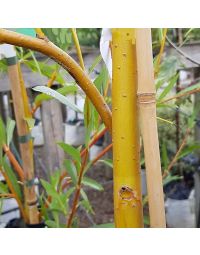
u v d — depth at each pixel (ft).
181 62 1.73
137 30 0.61
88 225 2.93
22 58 1.22
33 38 0.62
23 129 1.20
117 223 0.67
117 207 0.67
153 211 0.63
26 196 1.28
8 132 1.26
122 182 0.66
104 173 3.77
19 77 1.20
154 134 0.62
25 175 1.26
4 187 1.31
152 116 0.62
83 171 1.16
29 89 1.82
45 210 1.32
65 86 1.13
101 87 0.98
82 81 0.67
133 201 0.66
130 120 0.64
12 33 0.61
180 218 2.74
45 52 0.63
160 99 1.20
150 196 0.63
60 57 0.64
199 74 2.34
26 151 1.23
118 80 0.64
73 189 1.33
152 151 0.62
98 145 3.67
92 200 3.37
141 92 0.61
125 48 0.63
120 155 0.65
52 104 1.86
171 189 2.89
